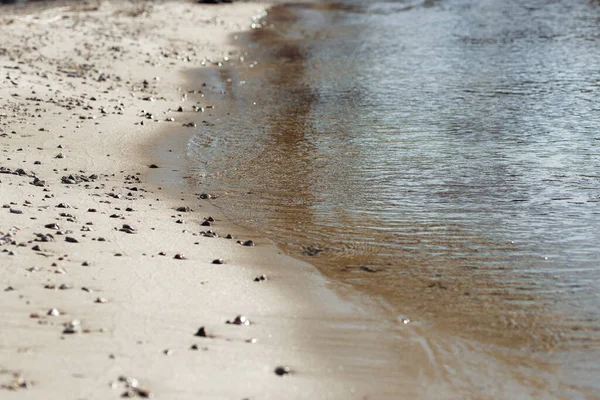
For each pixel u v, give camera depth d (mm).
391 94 43938
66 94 41469
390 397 14047
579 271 19875
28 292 16906
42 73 45812
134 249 20609
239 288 18625
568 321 17266
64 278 17969
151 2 90688
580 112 37531
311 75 51906
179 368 14117
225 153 32594
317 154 31953
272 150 32875
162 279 18594
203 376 13922
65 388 12875
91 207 24281
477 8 85188
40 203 24000
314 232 23141
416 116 38125
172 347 14977
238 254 21188
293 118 38969
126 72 50125
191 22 75812
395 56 57719
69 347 14477
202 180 28719
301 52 62188
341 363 15195
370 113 39281
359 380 14570
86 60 52031
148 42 61844
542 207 24656
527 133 33969
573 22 70438
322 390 14031
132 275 18641
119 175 28891
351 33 71625
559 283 19203
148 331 15602
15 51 52250
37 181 26453
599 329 16906
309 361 15172
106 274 18500
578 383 14867
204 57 59281
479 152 31250
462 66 52062
